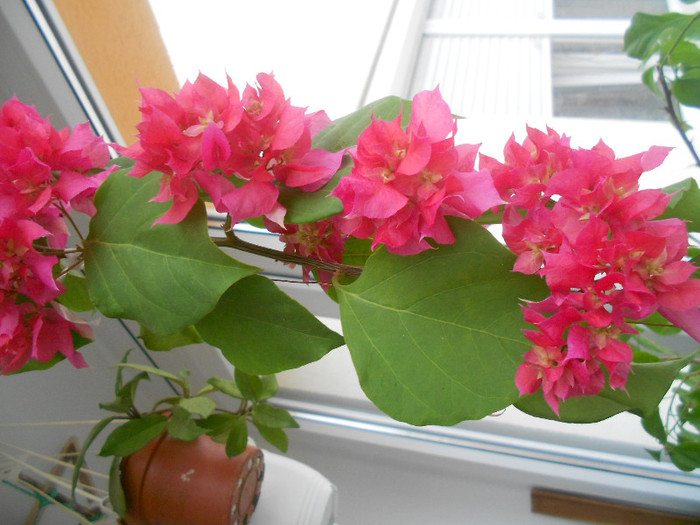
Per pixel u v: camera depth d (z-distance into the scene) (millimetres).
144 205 273
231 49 617
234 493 412
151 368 440
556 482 555
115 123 547
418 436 587
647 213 216
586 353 211
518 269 237
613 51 710
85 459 539
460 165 242
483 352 239
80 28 499
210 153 233
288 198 260
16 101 284
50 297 275
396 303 253
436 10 792
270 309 281
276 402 636
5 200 264
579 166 223
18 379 463
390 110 293
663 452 533
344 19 690
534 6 769
